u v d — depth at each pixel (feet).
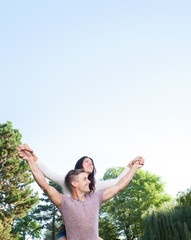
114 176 118.01
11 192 78.59
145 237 46.85
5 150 80.38
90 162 8.39
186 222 42.91
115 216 116.88
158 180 119.34
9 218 80.18
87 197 6.28
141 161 7.15
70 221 5.83
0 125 96.07
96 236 5.96
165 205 49.21
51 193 5.90
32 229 129.90
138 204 110.42
